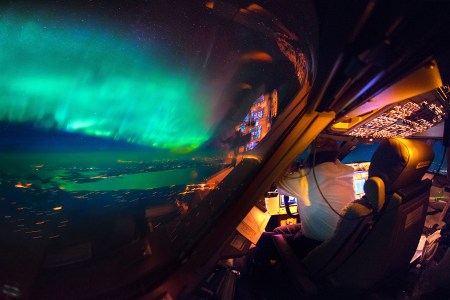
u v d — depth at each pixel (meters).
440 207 3.91
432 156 2.10
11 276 1.22
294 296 2.12
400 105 2.45
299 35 1.83
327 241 2.00
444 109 2.80
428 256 2.71
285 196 2.75
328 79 1.30
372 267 1.99
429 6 0.82
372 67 1.10
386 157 1.86
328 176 2.27
